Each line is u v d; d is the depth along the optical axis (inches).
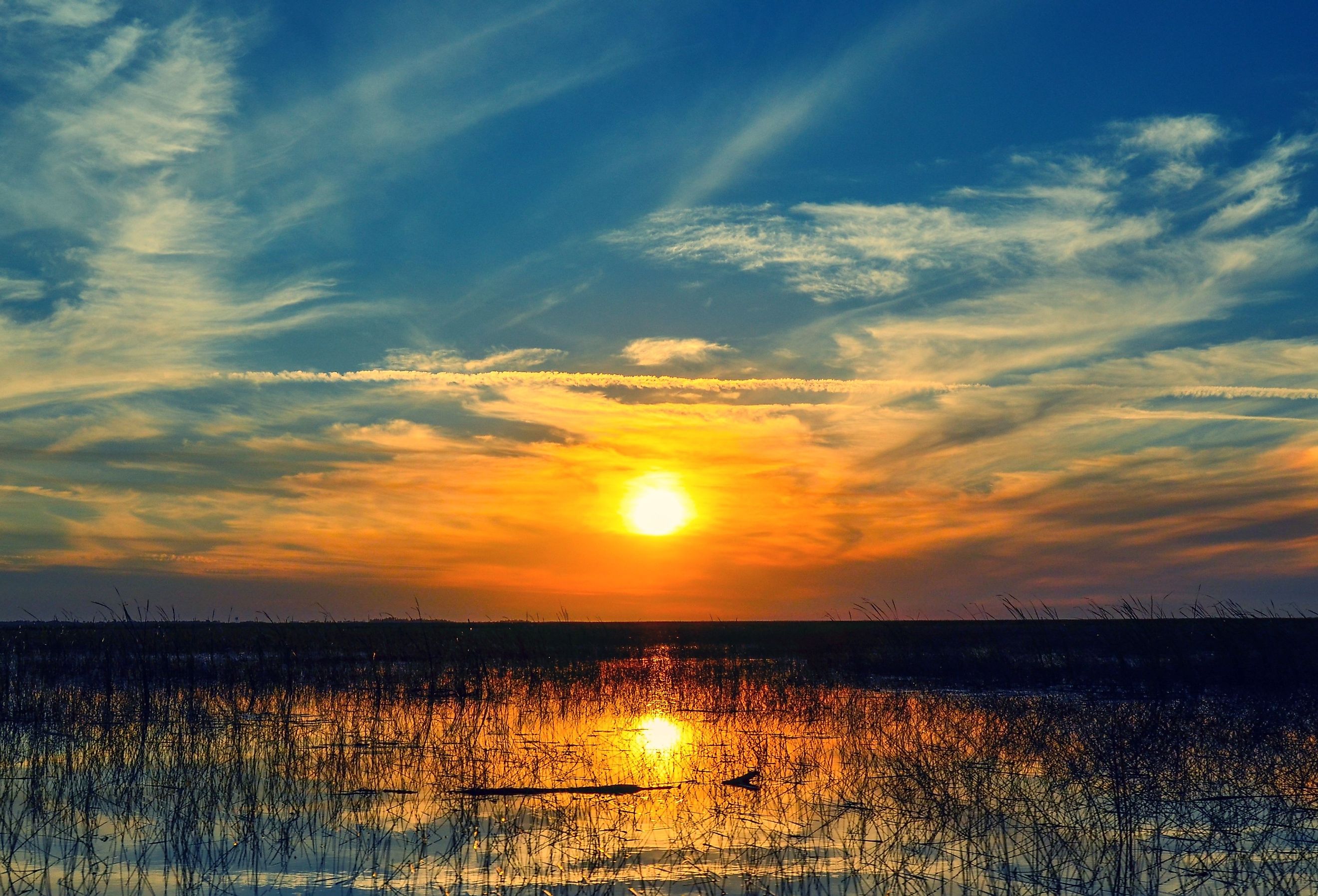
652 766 610.2
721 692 992.9
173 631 1144.8
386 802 514.0
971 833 447.5
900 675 1175.6
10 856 419.8
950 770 577.9
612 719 828.0
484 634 1724.9
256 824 470.0
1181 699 893.2
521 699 962.7
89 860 413.4
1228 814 480.4
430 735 730.2
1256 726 711.1
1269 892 373.1
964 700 919.0
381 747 677.9
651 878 380.8
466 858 409.7
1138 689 994.1
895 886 374.0
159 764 620.4
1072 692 993.5
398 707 896.3
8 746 685.9
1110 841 434.0
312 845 432.5
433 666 1085.1
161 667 1084.5
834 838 440.1
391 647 1395.2
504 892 365.1
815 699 921.5
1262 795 515.8
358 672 1148.5
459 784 557.6
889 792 529.3
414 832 452.8
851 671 1228.5
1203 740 666.8
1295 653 1023.6
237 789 545.3
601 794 532.7
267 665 1175.0
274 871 395.2
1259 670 1016.9
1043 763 599.2
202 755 648.4
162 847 431.8
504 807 500.7
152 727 766.5
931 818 475.2
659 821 470.0
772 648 1707.7
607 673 1204.5
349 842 436.5
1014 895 367.9
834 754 651.5
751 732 747.4
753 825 462.6
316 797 525.0
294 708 878.4
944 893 367.9
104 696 911.0
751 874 386.6
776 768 602.5
